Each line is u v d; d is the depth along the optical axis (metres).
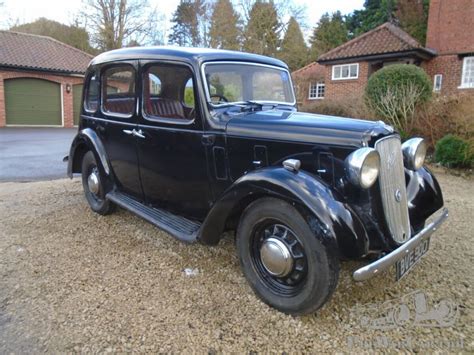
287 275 2.59
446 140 8.08
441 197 3.27
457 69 17.67
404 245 2.49
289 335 2.43
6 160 9.22
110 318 2.57
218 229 2.93
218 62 3.34
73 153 4.94
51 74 19.77
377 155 2.45
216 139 3.10
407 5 29.55
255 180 2.61
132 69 3.76
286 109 3.73
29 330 2.45
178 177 3.46
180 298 2.83
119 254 3.59
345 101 11.53
